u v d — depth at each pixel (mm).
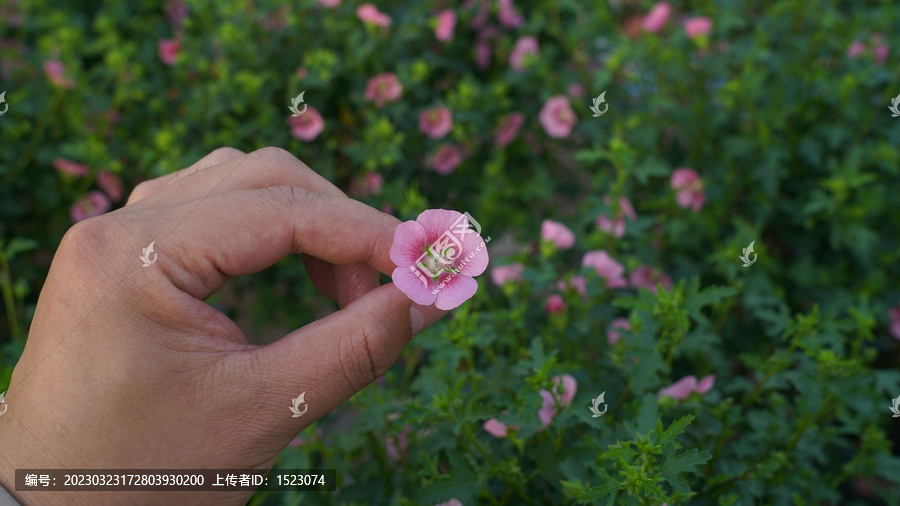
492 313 332
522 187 515
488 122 501
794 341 298
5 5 554
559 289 356
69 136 529
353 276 274
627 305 283
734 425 301
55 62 501
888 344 472
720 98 457
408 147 482
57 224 528
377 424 297
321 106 463
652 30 523
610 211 387
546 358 267
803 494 288
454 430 260
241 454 232
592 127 489
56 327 222
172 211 236
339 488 311
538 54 524
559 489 267
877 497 414
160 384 223
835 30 469
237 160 263
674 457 235
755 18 539
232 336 236
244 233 240
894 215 451
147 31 568
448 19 491
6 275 373
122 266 225
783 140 459
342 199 255
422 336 296
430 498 265
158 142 452
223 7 482
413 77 469
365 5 482
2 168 472
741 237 387
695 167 484
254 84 450
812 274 436
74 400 219
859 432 317
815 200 429
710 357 343
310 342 235
